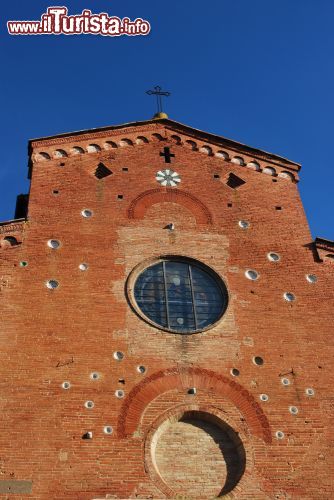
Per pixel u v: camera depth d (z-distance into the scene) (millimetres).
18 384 23812
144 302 27297
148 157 33250
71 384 24109
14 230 28422
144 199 31078
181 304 27516
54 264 27578
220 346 26094
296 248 30422
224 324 26812
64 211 29719
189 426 24172
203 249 29531
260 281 28703
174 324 26766
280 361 26078
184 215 30781
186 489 22625
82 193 30719
